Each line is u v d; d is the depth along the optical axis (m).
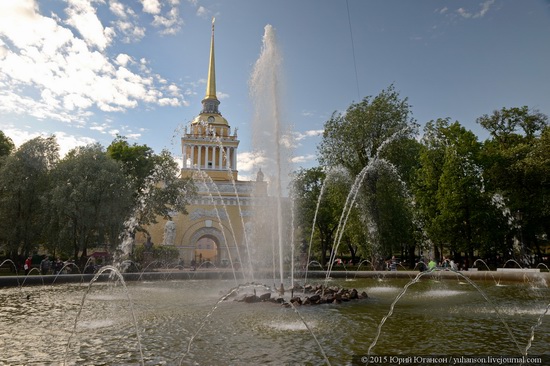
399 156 33.50
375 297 16.22
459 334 9.34
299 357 7.55
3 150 39.44
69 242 29.94
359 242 33.44
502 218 32.97
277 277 29.80
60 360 7.48
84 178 30.97
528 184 32.62
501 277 23.02
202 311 12.55
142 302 14.82
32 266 35.03
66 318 11.56
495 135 41.50
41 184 30.81
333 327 10.14
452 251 36.31
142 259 42.38
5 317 11.77
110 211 31.17
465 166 33.78
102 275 24.59
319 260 53.78
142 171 43.06
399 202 33.97
